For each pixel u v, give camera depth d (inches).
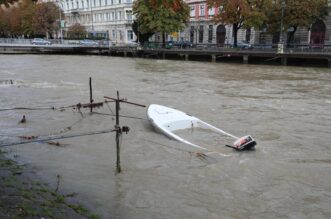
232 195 299.1
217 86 903.7
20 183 280.1
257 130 493.4
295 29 1862.7
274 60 1603.1
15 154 378.6
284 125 520.1
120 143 419.5
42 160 364.8
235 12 1849.2
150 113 506.6
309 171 348.8
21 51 2640.3
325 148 418.3
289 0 1744.6
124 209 271.4
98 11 3412.9
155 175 334.0
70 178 323.0
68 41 2790.4
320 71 1291.8
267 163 365.7
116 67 1464.1
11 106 629.3
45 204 243.8
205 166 355.6
